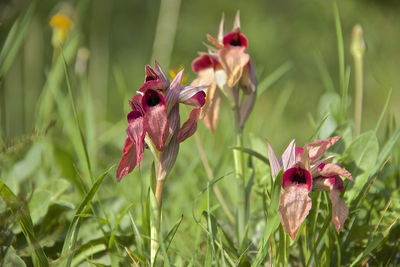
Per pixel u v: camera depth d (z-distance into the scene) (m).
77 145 1.08
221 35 0.95
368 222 0.94
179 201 1.01
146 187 1.07
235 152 0.95
